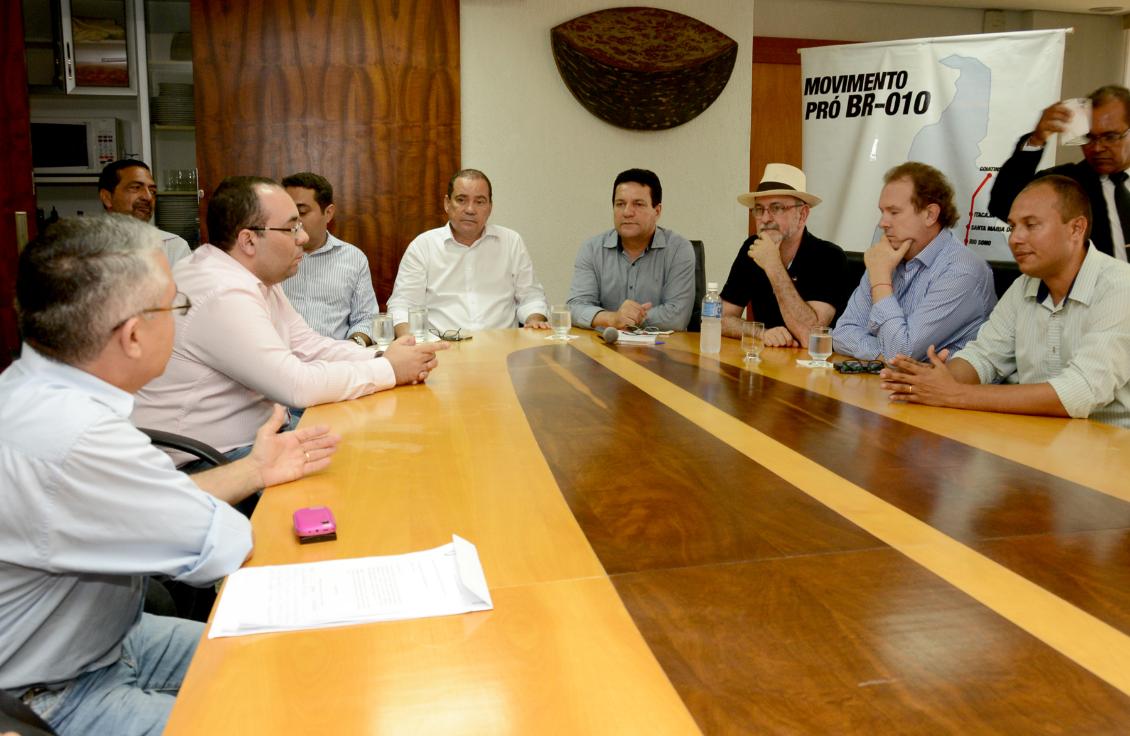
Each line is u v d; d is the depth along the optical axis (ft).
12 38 14.52
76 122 15.24
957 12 22.53
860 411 7.02
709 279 17.38
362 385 7.54
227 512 4.09
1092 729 2.69
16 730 2.71
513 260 13.58
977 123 12.98
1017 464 5.55
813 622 3.39
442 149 15.98
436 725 2.73
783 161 22.39
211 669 3.08
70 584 4.05
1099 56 23.32
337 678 3.01
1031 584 3.74
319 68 15.48
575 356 9.76
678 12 16.44
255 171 15.52
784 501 4.82
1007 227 12.91
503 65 16.10
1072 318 7.48
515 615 3.47
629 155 16.76
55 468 3.71
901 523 4.47
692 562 3.98
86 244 3.95
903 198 9.36
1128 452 5.86
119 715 4.21
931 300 9.32
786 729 2.69
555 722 2.74
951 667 3.05
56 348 3.98
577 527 4.43
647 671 3.04
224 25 15.11
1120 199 12.82
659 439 6.13
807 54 14.53
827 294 12.02
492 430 6.39
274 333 7.29
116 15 15.06
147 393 7.18
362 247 15.99
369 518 4.56
